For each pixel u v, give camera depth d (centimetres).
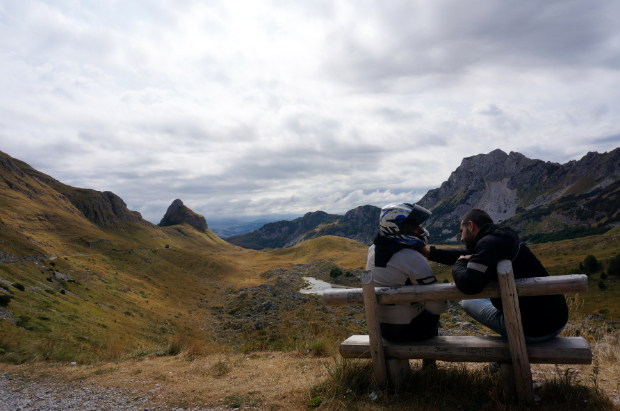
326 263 16250
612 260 8806
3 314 3005
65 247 12394
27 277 5916
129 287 9000
